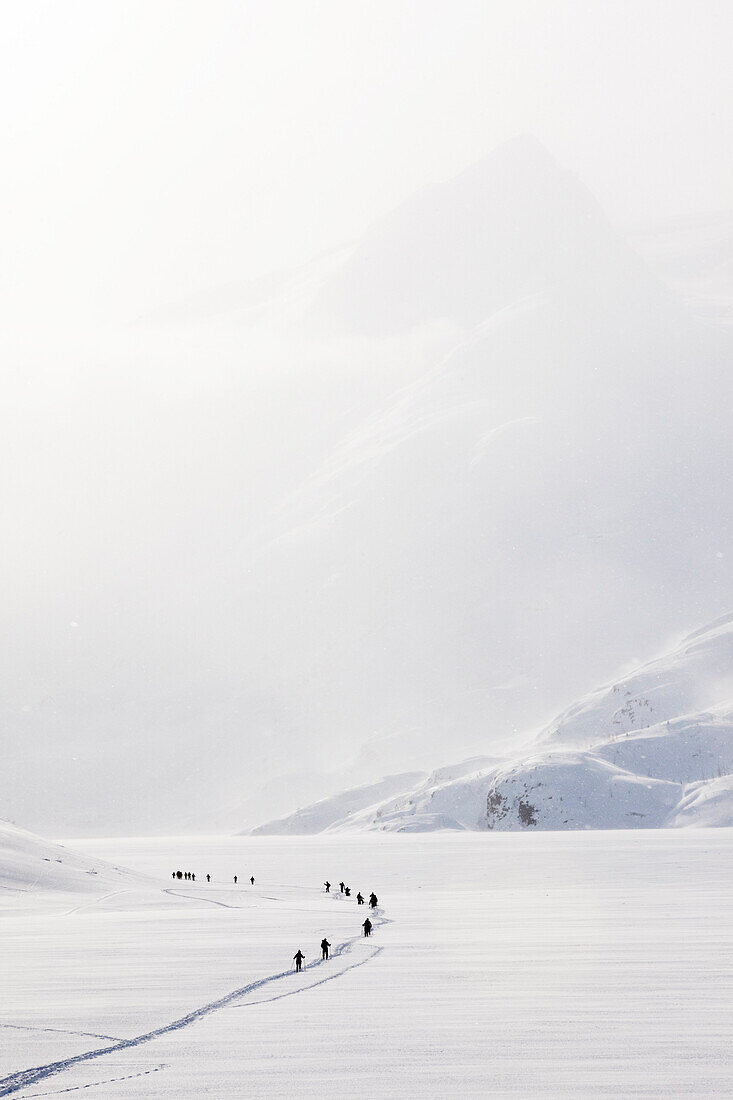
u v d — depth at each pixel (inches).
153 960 2377.0
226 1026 1596.9
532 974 2068.2
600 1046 1414.9
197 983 2026.3
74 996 1882.4
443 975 2079.2
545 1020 1596.9
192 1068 1331.2
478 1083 1237.7
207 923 3334.2
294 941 2755.9
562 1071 1284.4
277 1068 1326.3
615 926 2965.1
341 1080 1263.5
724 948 2431.1
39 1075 1305.4
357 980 2033.7
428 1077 1268.5
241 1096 1197.1
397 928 3073.3
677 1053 1368.1
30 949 2610.7
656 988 1870.1
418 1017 1641.2
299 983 2012.8
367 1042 1470.2
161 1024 1619.1
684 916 3218.5
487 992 1862.7
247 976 2114.9
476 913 3521.2
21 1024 1628.9
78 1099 1192.8
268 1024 1608.0
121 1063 1364.4
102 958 2420.0
